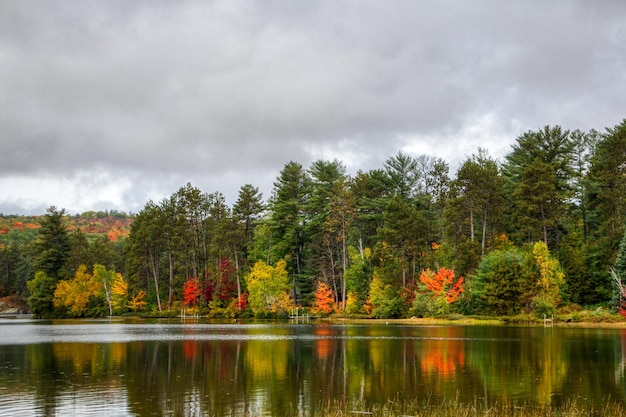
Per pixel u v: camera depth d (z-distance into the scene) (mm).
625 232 73875
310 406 24078
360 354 40594
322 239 112188
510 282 77875
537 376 30844
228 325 83188
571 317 73000
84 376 31500
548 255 79562
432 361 36656
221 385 28766
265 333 62781
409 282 94688
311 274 112875
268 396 26094
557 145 96938
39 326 86438
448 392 26797
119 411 23344
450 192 90938
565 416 21969
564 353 40094
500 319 76938
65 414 22859
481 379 30047
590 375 31062
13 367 34969
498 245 88938
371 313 95000
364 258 102688
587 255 82062
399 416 22203
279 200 117688
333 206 103125
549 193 84250
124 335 61312
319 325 80062
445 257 90438
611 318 71125
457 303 85438
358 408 23594
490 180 88812
